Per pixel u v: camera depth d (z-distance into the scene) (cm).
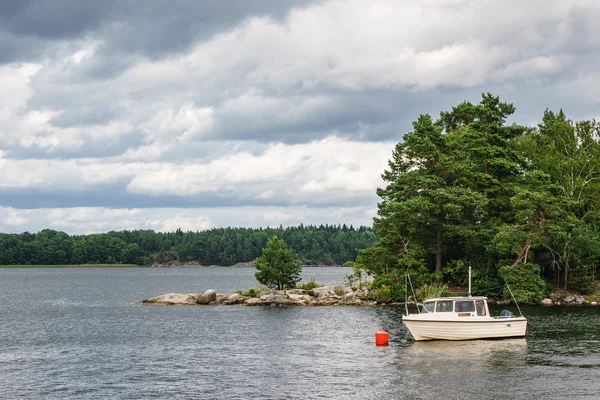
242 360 4253
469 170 8312
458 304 4975
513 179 8675
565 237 7825
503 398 3203
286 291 8825
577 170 8912
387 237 8431
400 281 8281
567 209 8419
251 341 5075
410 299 8094
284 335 5381
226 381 3628
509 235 7694
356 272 8906
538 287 7850
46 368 4053
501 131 8869
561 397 3216
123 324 6388
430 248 8594
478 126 8931
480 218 8581
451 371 3800
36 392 3425
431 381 3556
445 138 8638
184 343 5019
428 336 4878
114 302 9725
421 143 8250
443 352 4416
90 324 6444
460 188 8231
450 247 8875
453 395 3262
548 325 5756
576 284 8525
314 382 3572
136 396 3331
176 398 3284
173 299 8988
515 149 9400
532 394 3272
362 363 4078
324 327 5878
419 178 8088
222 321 6506
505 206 8625
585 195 8744
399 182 8350
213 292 8794
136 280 19925
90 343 5084
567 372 3747
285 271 9212
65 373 3891
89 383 3622
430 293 7844
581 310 7169
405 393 3309
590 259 8431
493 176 8781
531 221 8056
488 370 3816
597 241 8206
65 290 13688
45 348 4850
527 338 4984
